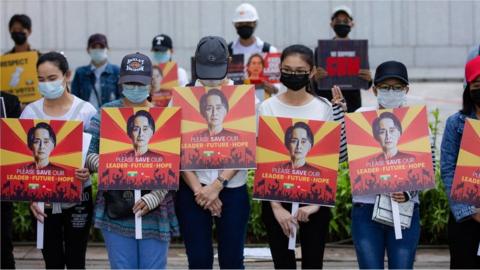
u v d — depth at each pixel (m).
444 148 6.50
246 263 8.79
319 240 6.50
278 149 6.43
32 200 6.61
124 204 6.40
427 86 19.77
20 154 6.61
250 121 6.43
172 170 6.37
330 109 6.62
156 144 6.39
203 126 6.43
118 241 6.41
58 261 6.93
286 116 6.57
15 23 11.12
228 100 6.45
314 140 6.41
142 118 6.40
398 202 6.30
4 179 6.62
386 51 20.73
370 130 6.37
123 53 20.08
